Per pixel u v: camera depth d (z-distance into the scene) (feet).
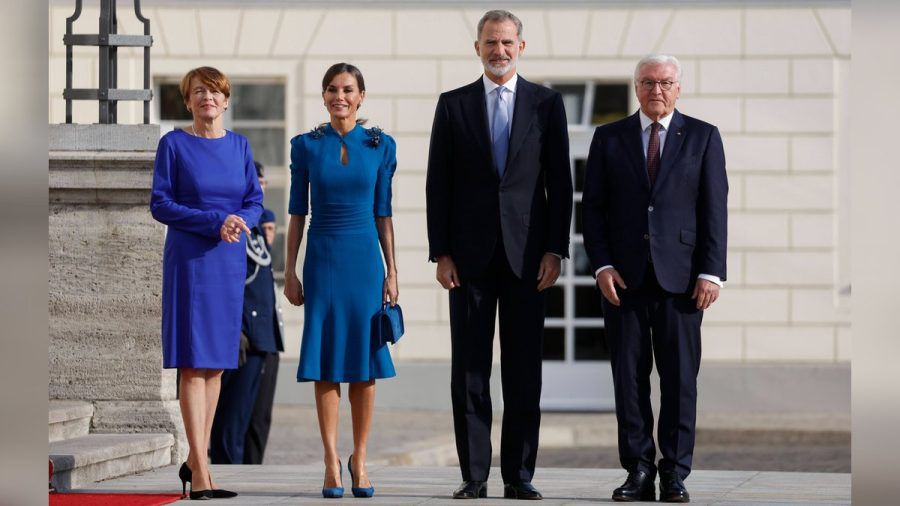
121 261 83.76
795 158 147.64
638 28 148.46
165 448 82.17
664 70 66.28
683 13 148.05
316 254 67.82
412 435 125.90
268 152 151.23
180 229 67.46
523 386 66.03
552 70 148.97
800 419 140.05
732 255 147.64
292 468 82.43
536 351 66.18
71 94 84.89
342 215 67.82
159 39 149.59
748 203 147.95
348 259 67.51
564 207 66.18
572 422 138.51
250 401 90.38
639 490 65.46
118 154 82.79
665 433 66.08
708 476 79.10
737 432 133.80
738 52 147.84
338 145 68.18
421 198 148.66
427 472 81.05
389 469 82.94
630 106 149.69
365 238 67.92
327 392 67.82
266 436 93.45
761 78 147.74
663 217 66.03
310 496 68.18
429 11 148.77
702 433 134.31
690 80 148.05
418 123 148.77
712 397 146.82
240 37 149.69
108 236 83.76
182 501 65.92
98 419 83.30
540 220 66.13
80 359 83.92
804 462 115.55
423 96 148.87
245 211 68.64
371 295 67.82
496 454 121.60
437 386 147.23
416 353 148.05
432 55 148.87
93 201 83.92
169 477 76.84
